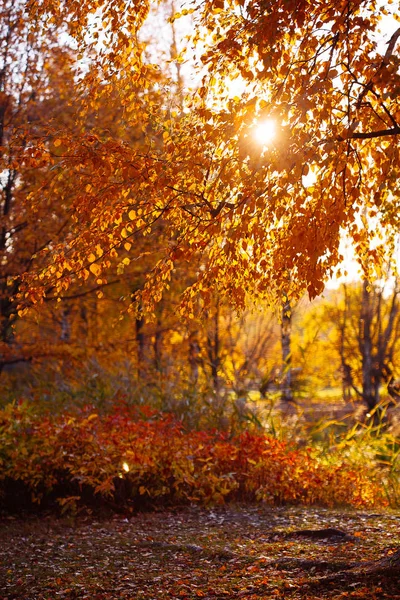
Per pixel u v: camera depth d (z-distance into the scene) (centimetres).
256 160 511
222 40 604
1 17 1365
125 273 1523
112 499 975
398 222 755
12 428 1023
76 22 651
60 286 629
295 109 524
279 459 1082
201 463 1078
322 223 538
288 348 1991
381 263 739
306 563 612
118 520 916
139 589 589
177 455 1005
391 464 1231
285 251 546
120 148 591
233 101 567
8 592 593
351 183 595
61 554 726
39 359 1619
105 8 630
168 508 984
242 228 523
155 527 866
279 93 534
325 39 571
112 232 611
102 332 2152
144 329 1853
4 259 1468
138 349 1861
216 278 604
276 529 815
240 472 1058
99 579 626
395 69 468
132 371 1524
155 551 727
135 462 971
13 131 702
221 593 558
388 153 562
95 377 1441
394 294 2236
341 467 1125
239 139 523
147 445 1023
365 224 706
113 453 989
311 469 1117
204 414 1303
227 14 614
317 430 1329
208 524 876
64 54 1291
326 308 2484
